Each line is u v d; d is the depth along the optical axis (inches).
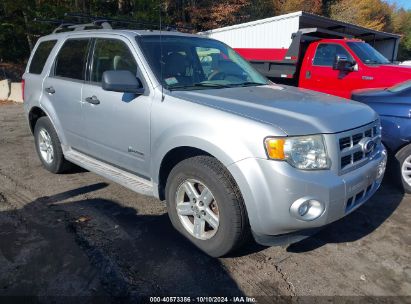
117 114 142.5
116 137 146.3
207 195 117.4
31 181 186.7
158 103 128.0
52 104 179.9
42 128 193.8
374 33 590.6
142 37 146.9
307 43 373.7
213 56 161.9
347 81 320.8
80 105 161.2
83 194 170.4
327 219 106.8
